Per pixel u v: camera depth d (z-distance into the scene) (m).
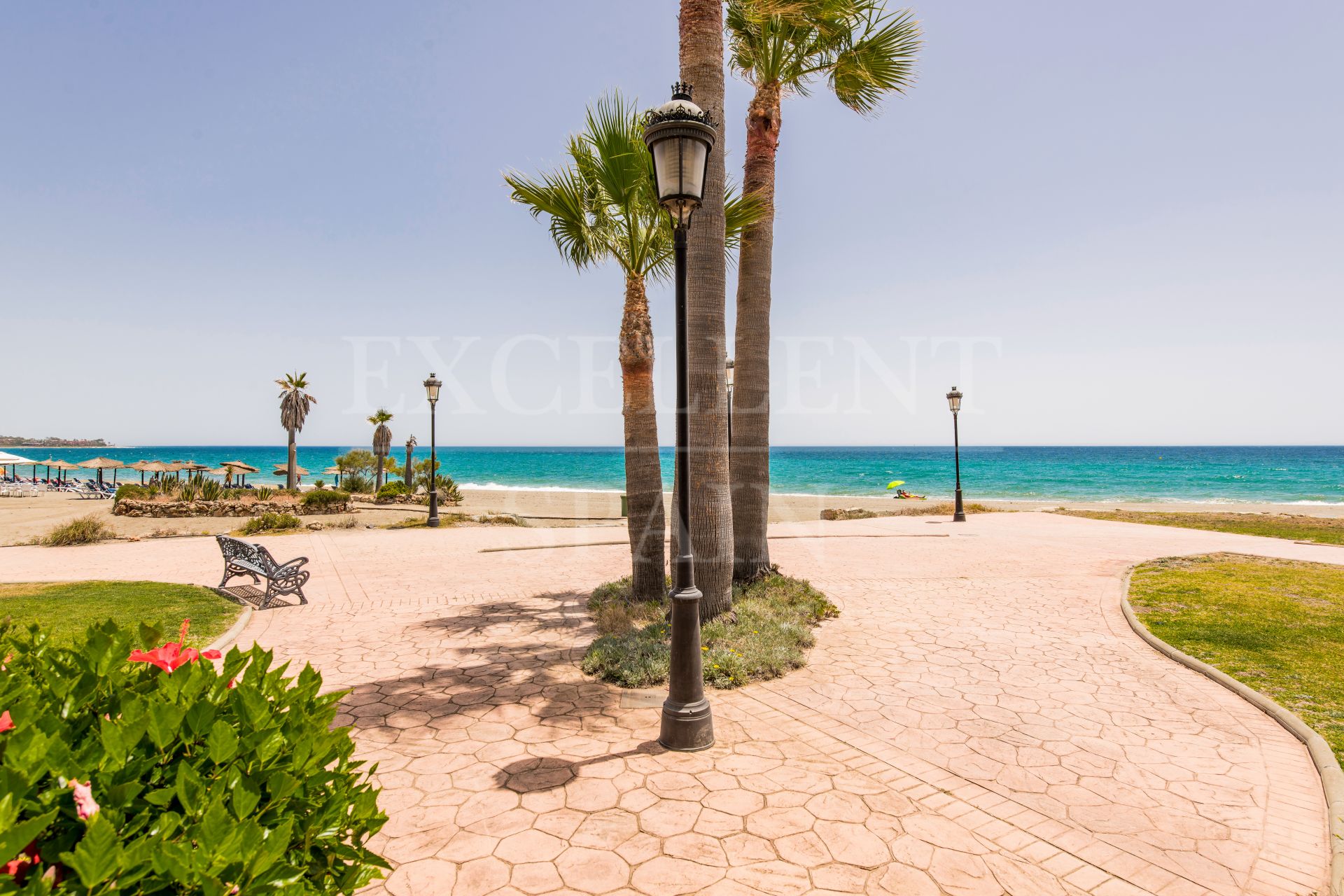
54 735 1.64
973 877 3.12
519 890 3.00
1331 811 3.69
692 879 3.08
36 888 1.29
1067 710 5.24
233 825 1.53
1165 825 3.59
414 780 4.05
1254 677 5.87
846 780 4.07
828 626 7.86
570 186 8.33
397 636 7.45
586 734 4.76
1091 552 14.04
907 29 8.73
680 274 4.74
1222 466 80.81
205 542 16.52
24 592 9.60
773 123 9.09
